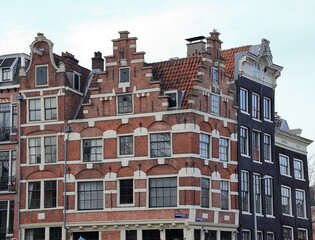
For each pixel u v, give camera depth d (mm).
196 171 45750
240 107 50969
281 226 55344
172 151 45844
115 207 46844
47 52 50031
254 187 50062
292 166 58688
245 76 51875
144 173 46344
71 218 47812
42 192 48875
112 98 48000
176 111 46031
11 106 50562
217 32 49500
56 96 49344
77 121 48625
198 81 46688
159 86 46750
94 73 52219
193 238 45000
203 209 46031
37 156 49406
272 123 54812
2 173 50312
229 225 48188
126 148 47312
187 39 51625
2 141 50438
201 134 46812
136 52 47625
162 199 45875
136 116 47094
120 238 46531
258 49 53375
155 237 45938
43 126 49406
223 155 48781
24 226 48844
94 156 48094
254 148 52500
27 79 50188
